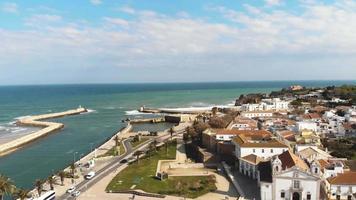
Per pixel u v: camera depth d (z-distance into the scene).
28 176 152.62
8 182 103.38
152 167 152.50
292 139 165.25
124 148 195.12
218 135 173.75
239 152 146.62
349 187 110.38
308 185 108.56
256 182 129.12
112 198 116.12
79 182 134.38
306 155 136.38
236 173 140.50
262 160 134.62
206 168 151.38
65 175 140.38
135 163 160.75
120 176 140.50
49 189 125.88
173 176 138.62
